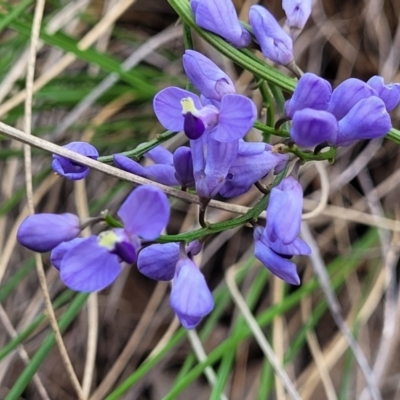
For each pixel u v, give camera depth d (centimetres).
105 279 15
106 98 24
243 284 23
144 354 23
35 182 23
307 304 22
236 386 22
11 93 23
